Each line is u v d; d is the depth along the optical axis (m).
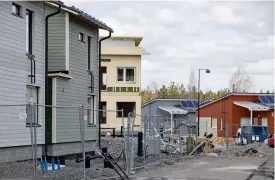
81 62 22.06
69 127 20.19
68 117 20.16
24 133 16.48
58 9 18.97
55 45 20.20
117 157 20.45
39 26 18.20
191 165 19.64
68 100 20.38
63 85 19.92
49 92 19.25
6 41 15.97
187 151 25.75
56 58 20.17
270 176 15.98
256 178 15.34
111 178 13.56
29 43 17.80
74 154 20.56
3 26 15.79
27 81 17.25
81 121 12.71
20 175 13.16
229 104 48.75
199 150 26.84
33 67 17.67
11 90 16.17
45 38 18.61
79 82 21.75
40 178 12.59
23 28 17.02
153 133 19.31
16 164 15.04
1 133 15.19
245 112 48.16
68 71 20.16
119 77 44.97
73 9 20.23
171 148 24.52
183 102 58.25
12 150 15.85
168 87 103.88
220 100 49.97
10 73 16.16
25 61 17.16
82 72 22.16
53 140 18.91
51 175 13.22
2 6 15.73
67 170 14.54
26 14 17.44
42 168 14.44
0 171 13.62
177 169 17.70
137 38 47.12
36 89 18.08
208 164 20.31
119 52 44.53
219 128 48.28
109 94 44.62
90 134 22.30
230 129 47.69
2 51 15.72
